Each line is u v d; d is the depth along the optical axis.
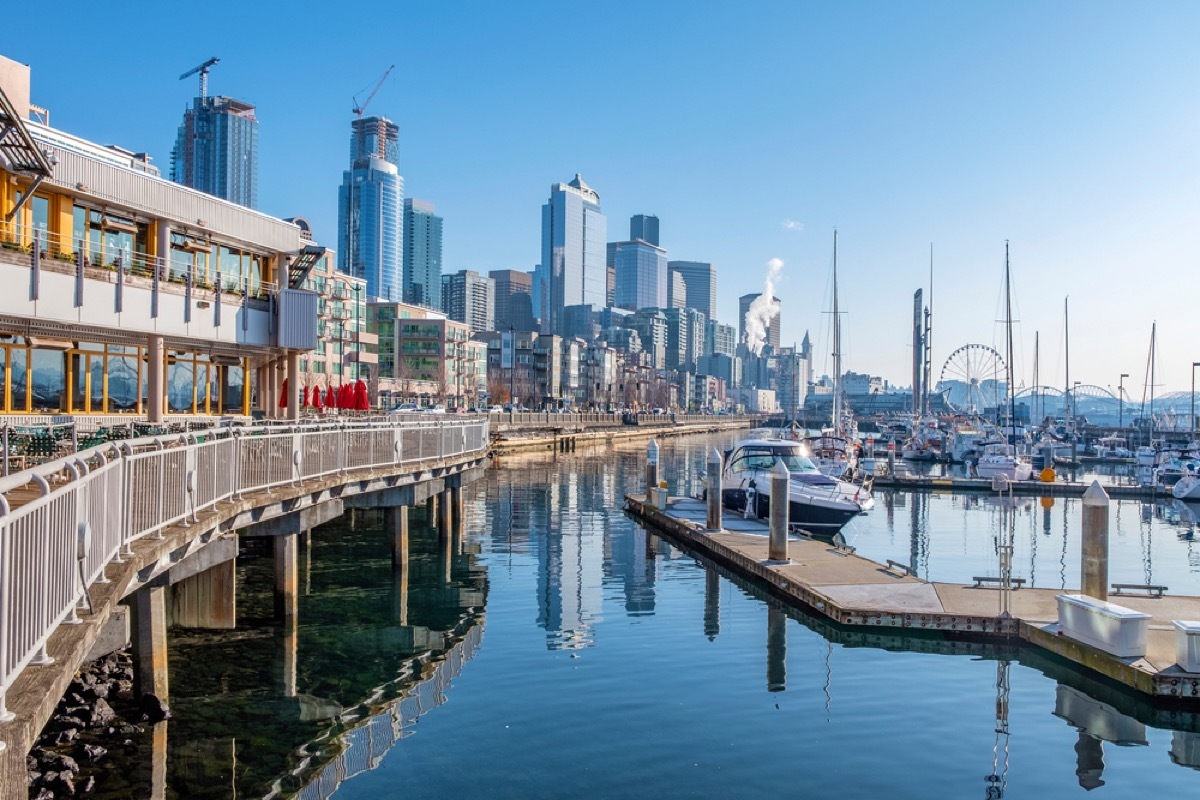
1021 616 18.28
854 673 16.33
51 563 7.44
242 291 34.44
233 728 13.49
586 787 11.46
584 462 79.88
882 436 120.62
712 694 15.16
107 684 14.07
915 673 16.33
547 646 18.33
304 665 16.83
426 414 63.81
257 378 38.84
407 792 11.32
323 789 11.40
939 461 89.81
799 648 18.02
